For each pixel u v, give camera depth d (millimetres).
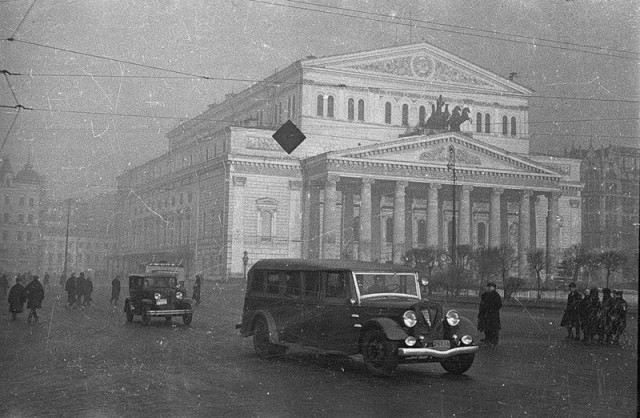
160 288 25703
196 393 10953
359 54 81125
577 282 49375
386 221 85375
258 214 75562
